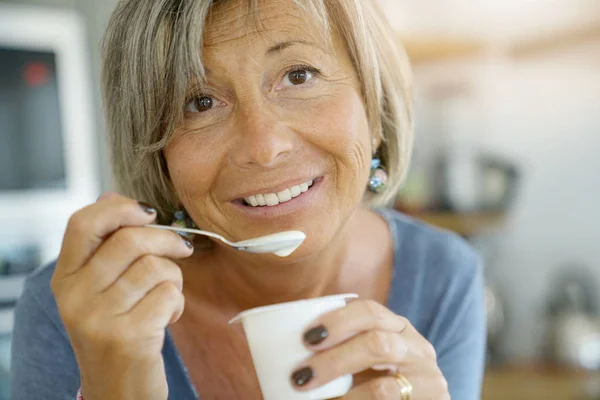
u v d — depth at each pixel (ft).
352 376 2.60
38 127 6.64
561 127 7.66
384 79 3.38
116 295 2.12
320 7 2.71
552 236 7.73
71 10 7.27
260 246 2.44
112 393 2.21
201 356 3.25
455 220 7.30
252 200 2.81
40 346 3.12
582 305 7.45
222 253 3.25
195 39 2.60
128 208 2.16
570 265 7.73
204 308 3.34
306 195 2.81
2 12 6.38
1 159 6.51
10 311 6.47
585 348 7.04
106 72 3.11
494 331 7.39
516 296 7.77
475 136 7.79
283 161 2.69
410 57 7.64
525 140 7.72
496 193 7.34
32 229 6.68
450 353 3.52
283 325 2.21
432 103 7.77
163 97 2.80
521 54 7.59
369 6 3.27
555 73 7.61
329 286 3.48
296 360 2.24
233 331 3.32
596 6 7.34
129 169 3.24
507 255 7.75
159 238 2.20
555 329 7.34
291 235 2.48
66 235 2.14
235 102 2.73
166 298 2.15
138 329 2.11
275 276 3.15
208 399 3.21
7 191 6.56
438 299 3.56
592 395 6.87
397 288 3.55
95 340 2.11
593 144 7.62
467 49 7.52
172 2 2.71
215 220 2.89
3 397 6.36
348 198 2.90
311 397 2.25
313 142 2.72
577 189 7.68
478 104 7.75
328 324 2.24
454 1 7.59
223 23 2.63
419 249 3.69
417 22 7.63
